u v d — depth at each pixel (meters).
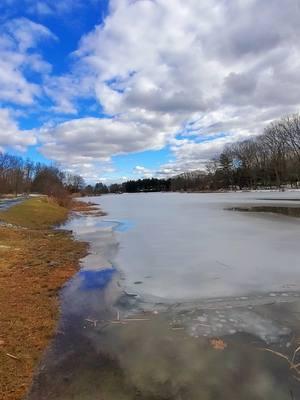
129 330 5.35
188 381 3.95
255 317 5.75
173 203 43.22
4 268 9.31
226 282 7.80
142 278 8.38
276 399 3.62
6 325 5.45
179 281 8.01
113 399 3.64
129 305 6.49
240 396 3.67
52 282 8.03
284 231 14.76
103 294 7.16
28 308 6.26
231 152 90.19
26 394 3.74
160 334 5.20
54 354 4.59
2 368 4.23
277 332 5.16
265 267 8.95
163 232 16.06
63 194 53.59
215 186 97.19
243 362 4.33
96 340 5.00
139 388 3.83
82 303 6.60
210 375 4.06
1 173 60.22
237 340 4.95
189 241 13.26
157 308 6.32
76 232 17.48
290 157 69.19
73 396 3.70
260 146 78.62
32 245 13.30
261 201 37.53
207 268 9.07
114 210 34.72
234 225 17.42
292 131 67.94
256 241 12.61
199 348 4.72
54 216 26.44
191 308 6.27
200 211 27.70
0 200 39.09
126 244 13.23
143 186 150.12
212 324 5.52
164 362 4.37
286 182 72.81
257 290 7.17
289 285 7.42
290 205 29.94
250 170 80.50
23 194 62.06
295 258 9.76
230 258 10.06
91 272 9.04
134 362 4.38
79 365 4.31
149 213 28.42
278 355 4.48
